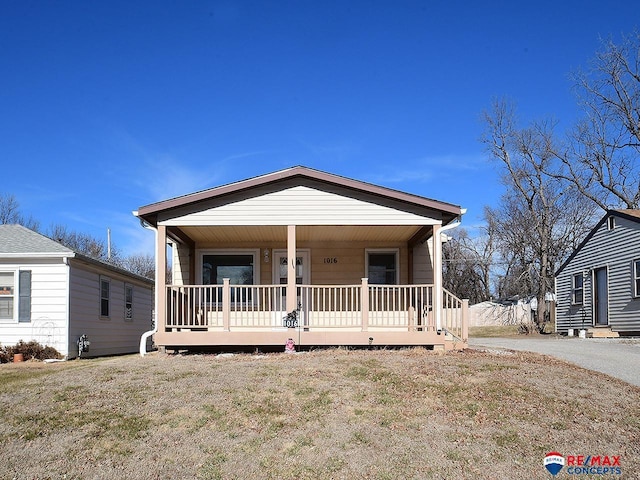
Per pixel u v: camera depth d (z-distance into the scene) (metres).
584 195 33.78
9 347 14.84
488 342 18.28
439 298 13.12
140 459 6.66
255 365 10.68
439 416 7.88
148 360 11.82
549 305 36.91
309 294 15.68
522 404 8.38
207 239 15.55
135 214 12.95
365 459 6.68
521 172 34.56
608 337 20.48
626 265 20.33
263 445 7.01
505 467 6.54
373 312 15.49
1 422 7.64
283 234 14.84
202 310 15.40
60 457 6.68
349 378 9.53
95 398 8.61
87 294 16.80
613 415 8.08
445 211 13.12
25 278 15.38
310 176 13.06
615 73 31.19
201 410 8.05
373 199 13.26
